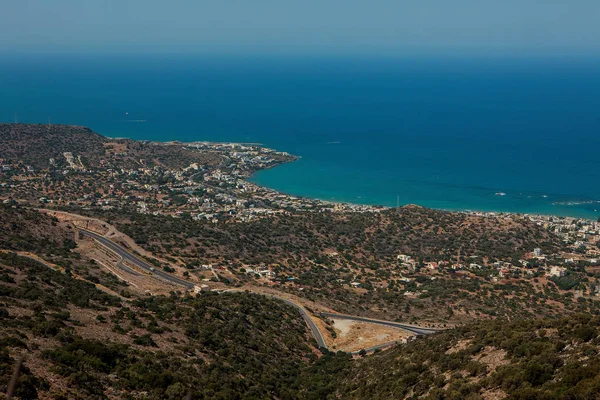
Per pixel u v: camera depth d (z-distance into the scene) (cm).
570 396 4150
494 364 5388
